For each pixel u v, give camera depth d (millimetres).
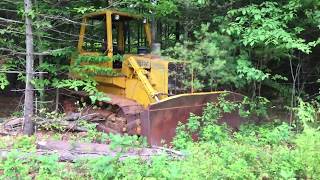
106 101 7590
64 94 9352
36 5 8141
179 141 6312
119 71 8367
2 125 7746
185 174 4203
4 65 8055
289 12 7785
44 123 7488
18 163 4660
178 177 4145
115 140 4793
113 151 5406
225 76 7941
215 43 7855
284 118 8406
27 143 5891
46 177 4516
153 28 9375
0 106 10352
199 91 7715
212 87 7953
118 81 8234
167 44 9930
